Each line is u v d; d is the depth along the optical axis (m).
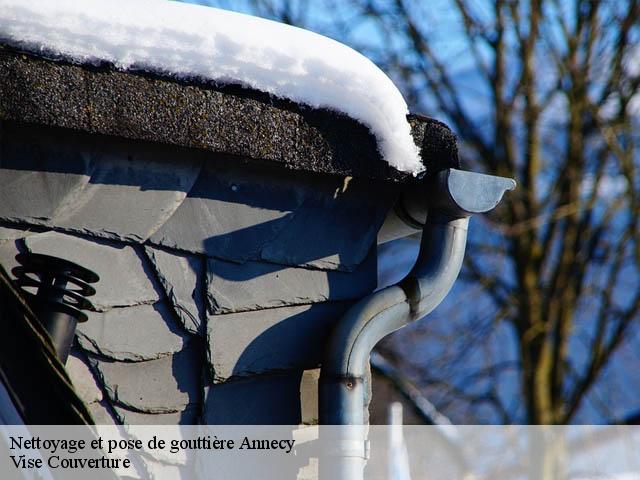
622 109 22.30
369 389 5.39
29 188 4.93
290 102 5.16
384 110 5.34
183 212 5.23
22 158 4.95
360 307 5.38
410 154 5.39
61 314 4.57
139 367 5.05
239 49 5.07
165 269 5.16
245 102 5.07
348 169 5.27
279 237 5.43
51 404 3.91
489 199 5.43
